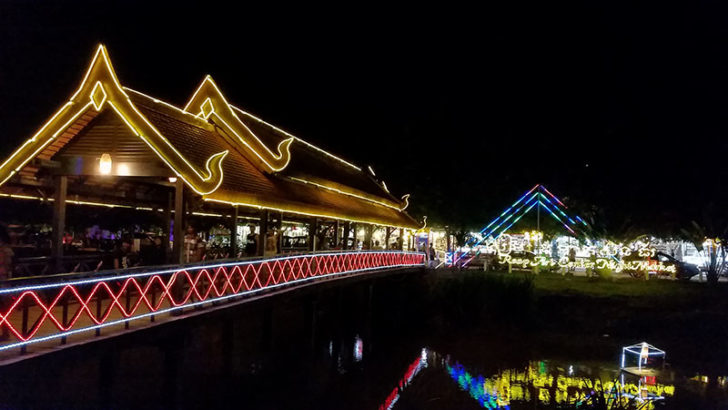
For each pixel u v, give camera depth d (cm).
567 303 3130
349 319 2991
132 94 1377
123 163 1317
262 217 1725
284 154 1808
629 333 2627
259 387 1944
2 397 1165
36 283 948
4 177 1261
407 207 4138
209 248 2184
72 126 1318
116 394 1500
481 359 2311
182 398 1638
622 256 4000
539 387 1953
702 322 2648
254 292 1545
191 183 1276
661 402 1769
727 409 1702
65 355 988
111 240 2258
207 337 2058
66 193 1517
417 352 2423
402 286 3297
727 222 3622
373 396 1878
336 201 2355
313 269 2028
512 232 4484
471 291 3117
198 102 1792
